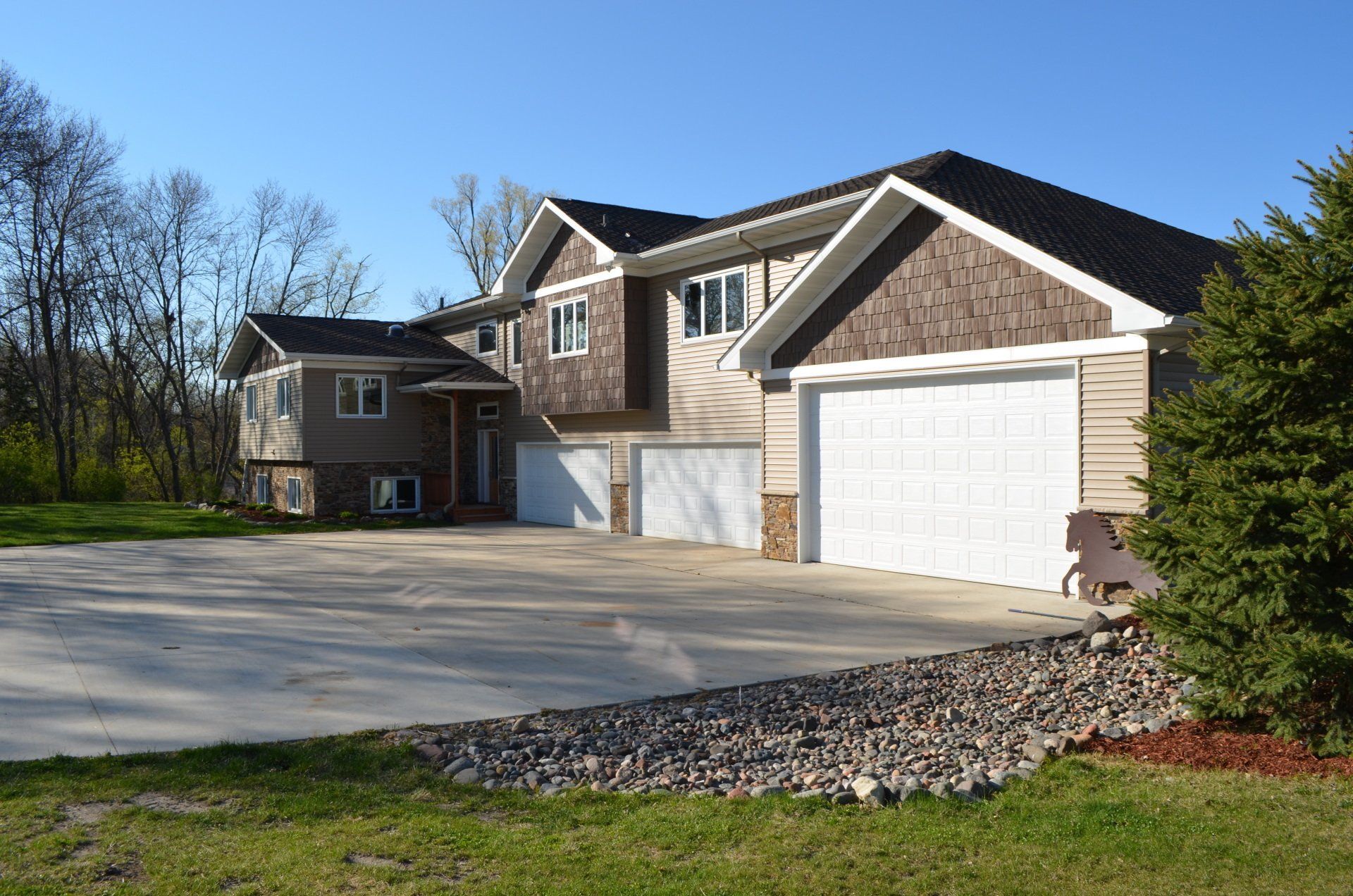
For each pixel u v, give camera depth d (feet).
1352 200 19.90
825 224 55.11
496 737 22.79
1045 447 40.57
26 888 14.38
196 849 15.93
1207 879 14.34
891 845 15.89
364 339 94.02
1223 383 21.47
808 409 52.75
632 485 71.10
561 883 14.56
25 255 122.11
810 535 52.80
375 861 15.44
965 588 42.68
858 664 30.01
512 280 79.87
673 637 34.01
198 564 54.70
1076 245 40.81
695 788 19.38
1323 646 18.43
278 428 93.04
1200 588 20.89
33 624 36.37
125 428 150.00
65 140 118.83
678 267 65.72
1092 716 23.84
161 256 138.51
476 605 40.73
